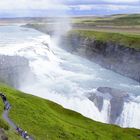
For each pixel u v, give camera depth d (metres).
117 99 116.88
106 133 79.31
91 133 73.50
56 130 65.88
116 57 170.75
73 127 73.00
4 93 78.88
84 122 83.56
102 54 183.38
